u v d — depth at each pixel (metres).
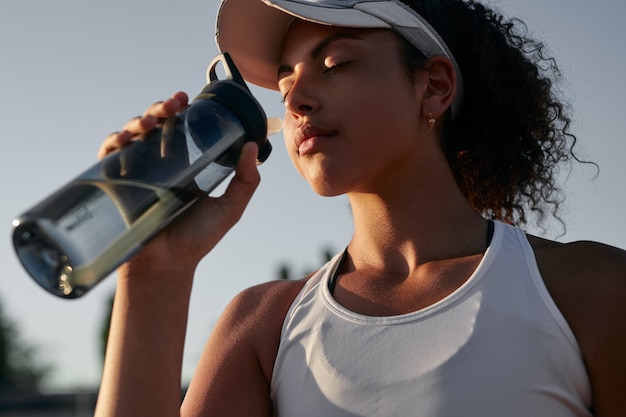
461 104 1.88
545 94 2.06
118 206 1.35
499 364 1.46
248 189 1.63
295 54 1.71
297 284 1.81
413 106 1.70
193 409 1.70
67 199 1.30
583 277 1.53
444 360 1.48
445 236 1.68
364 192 1.70
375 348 1.55
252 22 1.88
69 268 1.28
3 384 34.34
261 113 1.60
